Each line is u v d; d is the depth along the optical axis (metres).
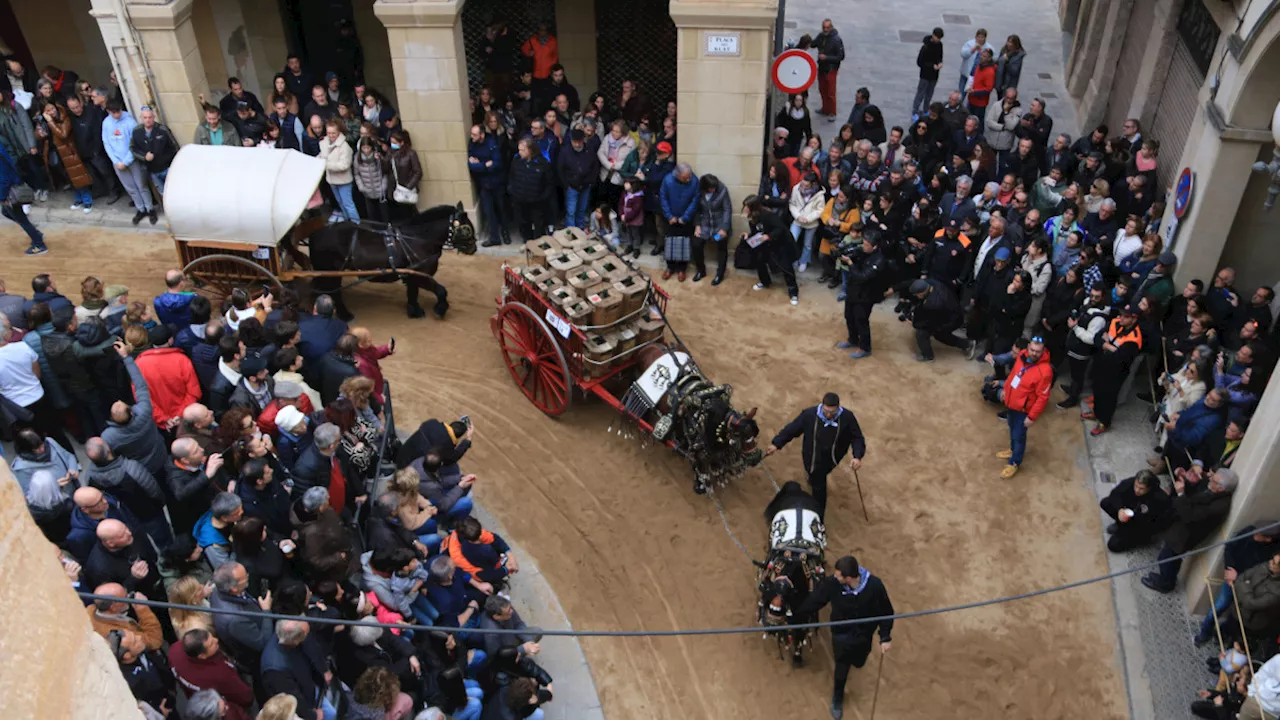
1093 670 8.59
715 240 12.79
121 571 6.74
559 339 10.38
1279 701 7.23
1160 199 12.69
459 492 8.69
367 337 9.52
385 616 7.22
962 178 11.98
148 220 13.99
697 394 9.41
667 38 15.08
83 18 15.17
